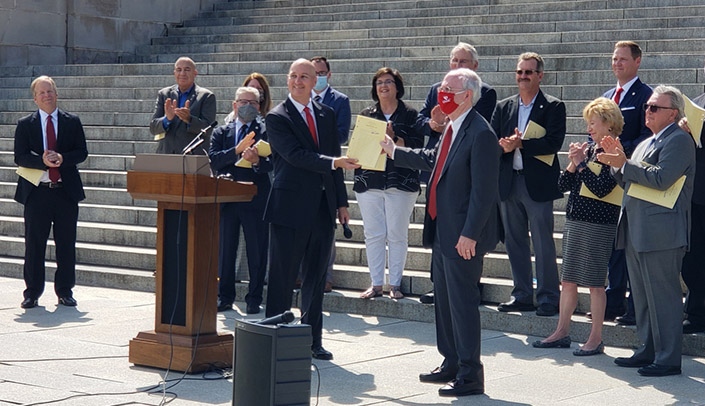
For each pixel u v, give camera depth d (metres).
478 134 6.66
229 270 9.56
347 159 7.29
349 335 8.59
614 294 8.49
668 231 7.23
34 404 6.29
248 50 17.83
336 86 14.30
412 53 15.32
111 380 6.96
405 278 9.61
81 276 11.16
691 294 8.05
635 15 14.91
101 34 20.14
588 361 7.70
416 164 7.18
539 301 8.64
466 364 6.75
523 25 15.45
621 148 7.30
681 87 11.52
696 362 7.71
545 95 8.71
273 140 7.51
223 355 7.34
